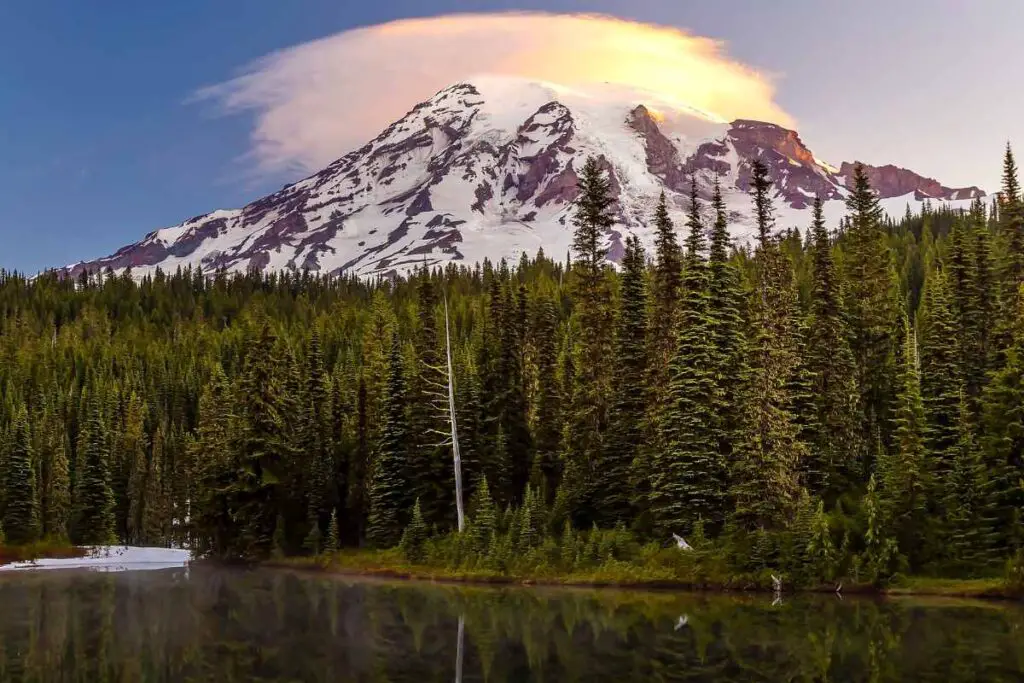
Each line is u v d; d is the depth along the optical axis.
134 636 34.81
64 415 124.94
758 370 50.38
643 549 51.31
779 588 45.25
